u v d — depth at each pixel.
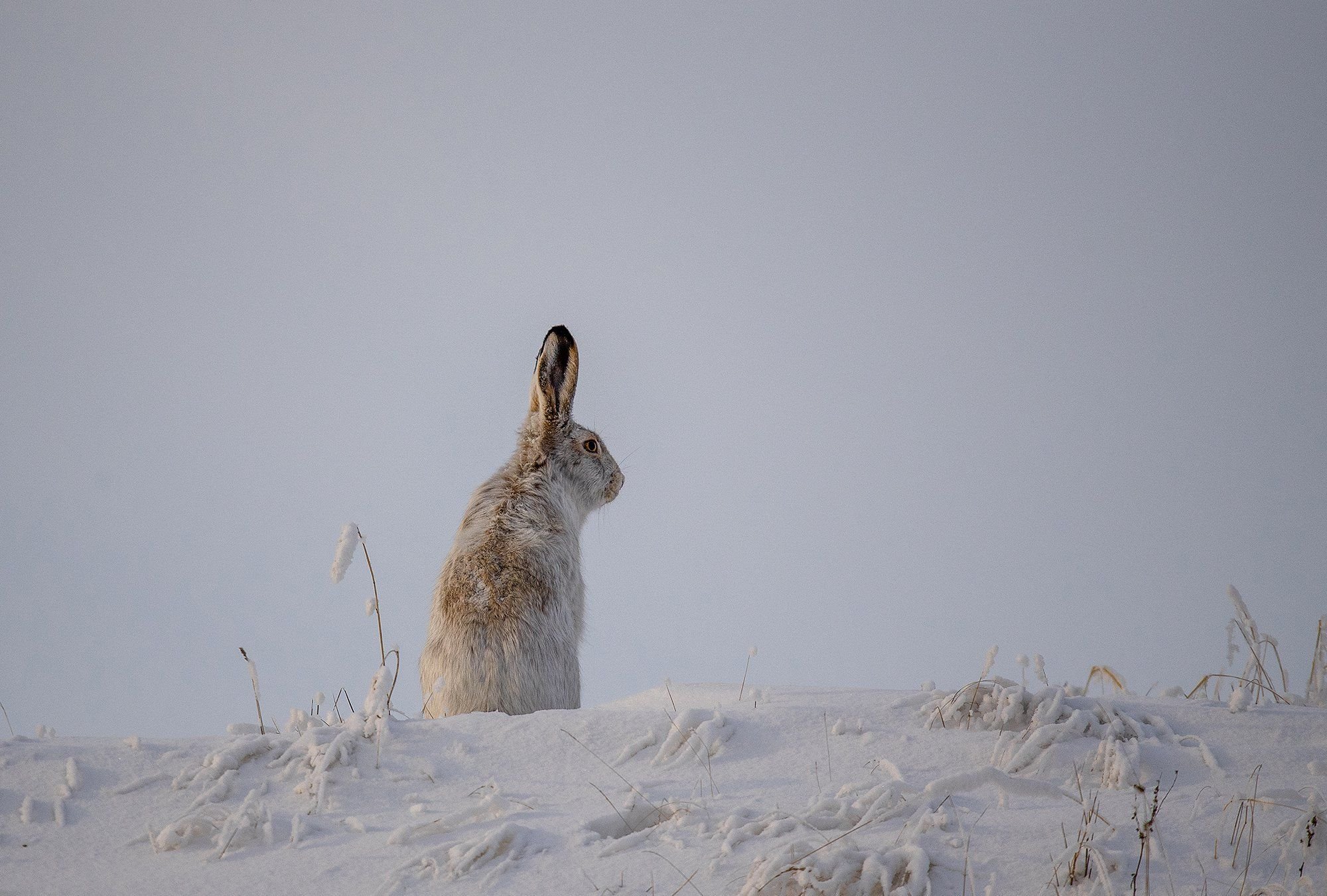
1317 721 18.45
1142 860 13.43
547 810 16.22
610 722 19.55
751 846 14.19
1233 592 23.27
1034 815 14.98
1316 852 13.47
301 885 14.45
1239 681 21.61
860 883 12.84
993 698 19.17
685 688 24.83
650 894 13.24
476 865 14.41
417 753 18.88
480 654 25.11
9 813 17.20
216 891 14.47
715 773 17.70
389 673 20.27
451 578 26.48
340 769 18.19
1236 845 13.74
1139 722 18.30
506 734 19.39
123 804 17.45
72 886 14.89
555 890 13.61
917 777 17.00
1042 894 12.77
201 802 17.33
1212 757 16.88
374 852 15.23
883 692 22.17
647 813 16.02
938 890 12.98
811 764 17.83
